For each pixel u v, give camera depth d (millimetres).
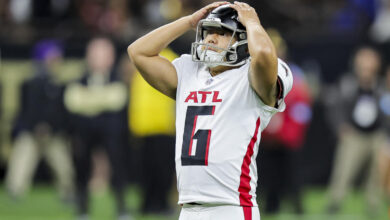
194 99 18281
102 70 39844
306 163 55031
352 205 49188
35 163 51000
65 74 55344
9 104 55906
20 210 45406
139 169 51906
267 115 18141
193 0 56375
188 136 18109
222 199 17609
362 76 44031
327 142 54812
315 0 64312
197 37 18422
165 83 19016
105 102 39344
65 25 60562
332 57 54219
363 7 59969
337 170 44500
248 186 17844
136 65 19172
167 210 41906
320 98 54406
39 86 47688
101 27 58250
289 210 44531
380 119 43719
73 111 39750
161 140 41156
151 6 59156
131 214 42906
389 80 44062
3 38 56281
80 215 39688
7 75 56000
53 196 53000
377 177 43906
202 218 17812
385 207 47375
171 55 40562
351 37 54219
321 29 58875
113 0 59625
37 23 60719
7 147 56125
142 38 19188
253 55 17172
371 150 43906
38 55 48156
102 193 55219
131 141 47750
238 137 17734
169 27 19109
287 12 59594
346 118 44125
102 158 55438
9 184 49219
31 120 47938
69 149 49031
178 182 18344
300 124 38656
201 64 18859
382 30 56375
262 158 39062
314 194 54062
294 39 54781
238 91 17844
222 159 17656
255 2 58938
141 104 40969
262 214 40531
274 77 17297
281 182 39531
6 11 61625
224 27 18000
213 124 17828
